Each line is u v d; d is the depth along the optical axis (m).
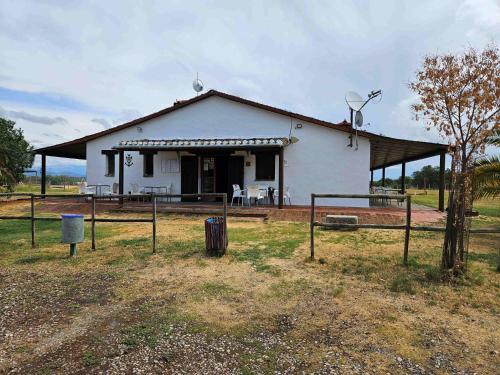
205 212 12.97
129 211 13.83
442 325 3.72
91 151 17.64
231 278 5.28
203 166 16.45
